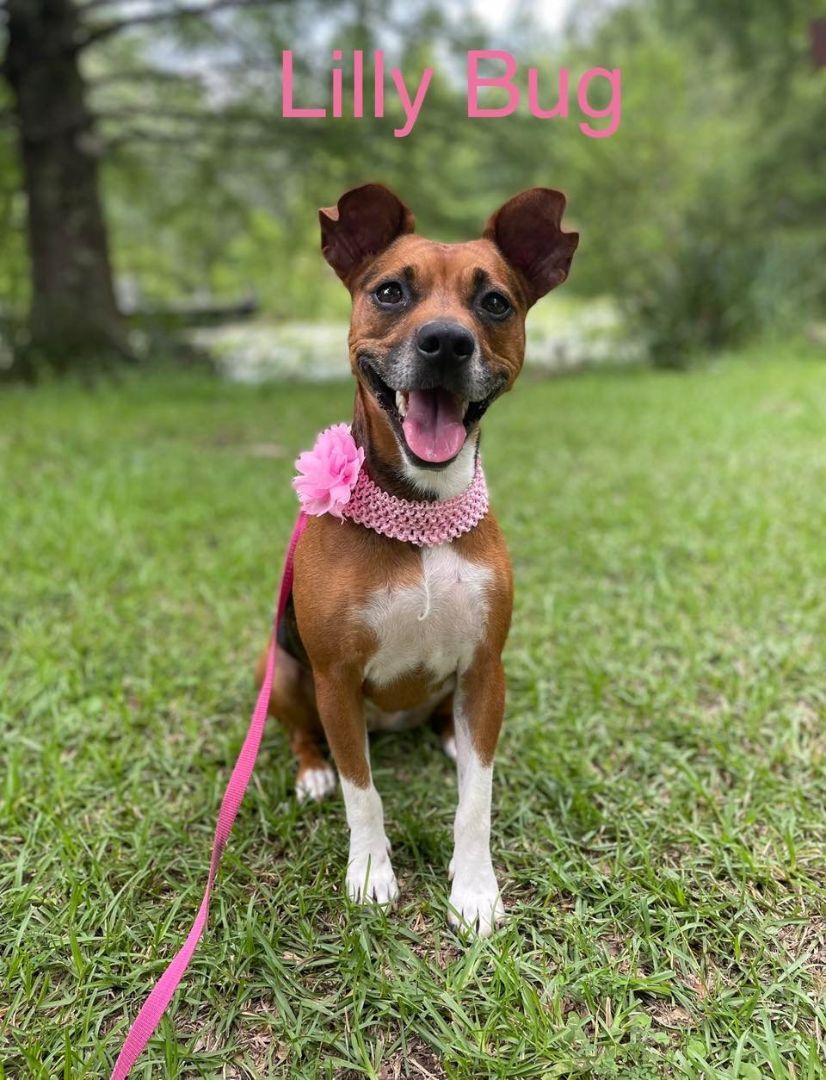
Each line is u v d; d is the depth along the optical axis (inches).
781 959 22.6
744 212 223.3
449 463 23.2
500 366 26.0
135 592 46.8
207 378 140.4
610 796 29.5
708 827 27.8
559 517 57.7
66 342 137.8
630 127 198.4
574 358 171.6
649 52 207.8
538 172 182.5
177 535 54.7
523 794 29.8
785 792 29.3
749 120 234.2
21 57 137.6
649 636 40.9
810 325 165.5
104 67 185.9
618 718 34.4
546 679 37.5
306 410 106.3
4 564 50.4
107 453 78.3
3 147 155.8
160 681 37.1
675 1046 20.4
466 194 197.2
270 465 75.3
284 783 30.5
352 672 25.1
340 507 23.8
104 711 35.3
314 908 24.5
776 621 41.9
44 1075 19.5
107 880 25.8
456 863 25.0
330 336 232.2
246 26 150.3
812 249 190.4
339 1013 21.2
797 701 35.2
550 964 22.9
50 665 38.1
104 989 22.1
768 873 25.5
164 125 183.2
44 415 96.6
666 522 55.9
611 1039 20.3
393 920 24.6
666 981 21.9
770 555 49.1
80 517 57.0
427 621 24.8
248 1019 21.2
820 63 106.3
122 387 125.5
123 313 156.6
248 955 22.8
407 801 29.8
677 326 144.2
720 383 111.9
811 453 70.8
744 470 67.1
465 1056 19.9
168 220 191.5
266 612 44.5
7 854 27.2
